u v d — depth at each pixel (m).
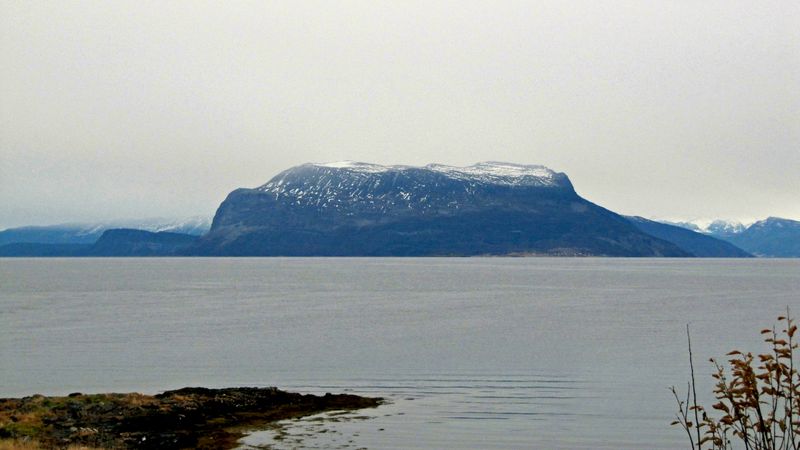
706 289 190.62
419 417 40.81
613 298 153.88
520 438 36.75
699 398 46.38
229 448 33.91
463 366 60.22
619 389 49.94
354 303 139.12
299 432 37.00
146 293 172.62
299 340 79.19
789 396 13.70
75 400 40.62
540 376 55.34
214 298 154.25
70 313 115.12
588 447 35.25
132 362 63.06
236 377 55.50
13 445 31.23
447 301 144.62
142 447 33.53
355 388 50.72
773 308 125.06
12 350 70.88
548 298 154.00
